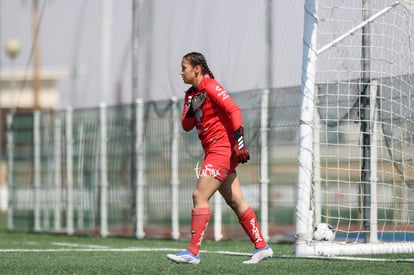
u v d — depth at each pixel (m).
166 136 49.06
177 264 27.83
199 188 27.36
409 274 24.44
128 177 51.53
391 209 34.25
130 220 51.38
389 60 34.53
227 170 27.28
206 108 27.06
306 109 32.41
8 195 60.50
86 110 54.75
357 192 36.22
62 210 56.47
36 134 58.44
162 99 51.06
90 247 41.62
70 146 55.84
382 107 35.03
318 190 35.09
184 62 27.11
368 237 34.47
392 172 34.28
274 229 51.53
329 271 25.23
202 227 27.56
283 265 27.16
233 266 26.84
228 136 27.17
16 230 59.94
